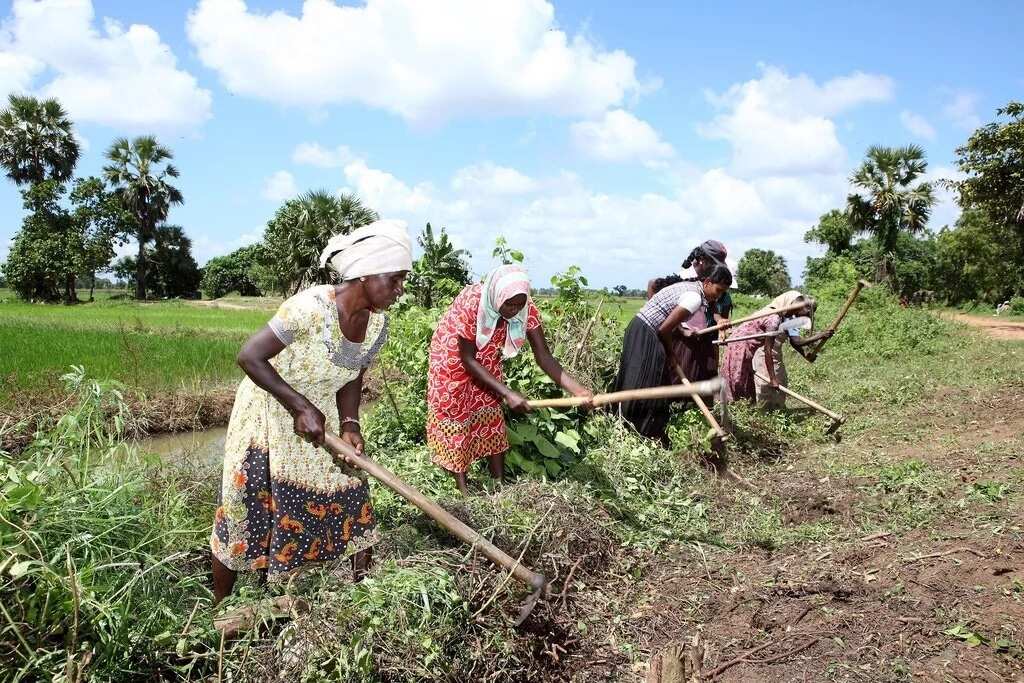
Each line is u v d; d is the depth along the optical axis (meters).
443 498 4.38
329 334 3.14
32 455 3.81
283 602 3.03
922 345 14.21
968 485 5.25
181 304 51.28
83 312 33.44
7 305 44.75
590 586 4.03
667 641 3.59
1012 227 28.31
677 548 4.55
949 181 28.61
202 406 10.07
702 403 5.92
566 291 7.20
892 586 3.79
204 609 3.13
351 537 3.37
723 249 6.75
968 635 3.32
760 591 3.89
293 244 47.62
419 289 7.55
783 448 6.59
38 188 53.28
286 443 3.17
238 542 3.18
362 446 3.42
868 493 5.23
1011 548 4.05
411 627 2.98
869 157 44.81
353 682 2.75
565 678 3.32
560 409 6.07
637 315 6.34
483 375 4.62
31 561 2.51
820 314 17.62
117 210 56.94
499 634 3.18
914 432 7.01
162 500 4.02
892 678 3.10
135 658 2.75
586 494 4.80
